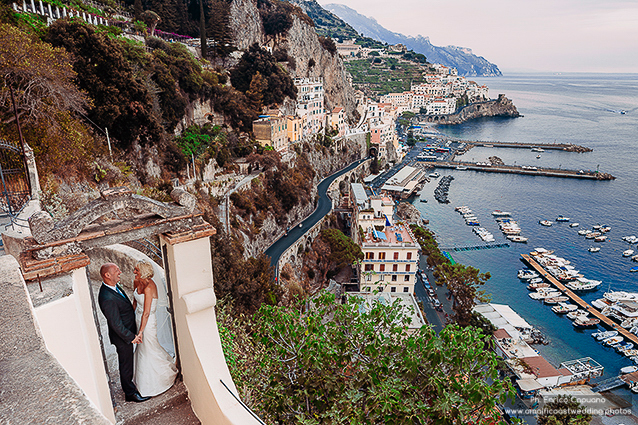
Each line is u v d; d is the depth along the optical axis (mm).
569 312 60219
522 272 71938
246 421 4836
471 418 9453
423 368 9359
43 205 18484
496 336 49375
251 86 84312
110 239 4746
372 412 8586
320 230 74312
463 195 117875
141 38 67438
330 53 144375
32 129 24234
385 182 122938
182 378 5836
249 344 14141
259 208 62938
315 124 108625
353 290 59656
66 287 4410
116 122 39188
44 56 25953
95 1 66375
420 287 62719
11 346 3277
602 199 113375
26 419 2410
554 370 43906
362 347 9773
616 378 45469
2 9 33781
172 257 5137
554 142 189375
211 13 97188
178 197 5172
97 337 4922
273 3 127875
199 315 5402
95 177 31922
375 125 143500
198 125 67250
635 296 63656
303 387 9781
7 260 4852
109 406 5121
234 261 35875
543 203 110875
